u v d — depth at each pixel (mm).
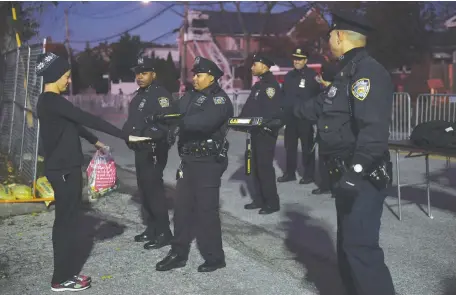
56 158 3891
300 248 5094
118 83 59688
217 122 4297
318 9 29641
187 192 4484
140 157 4902
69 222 4020
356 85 2949
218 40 42656
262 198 6535
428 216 6223
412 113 11672
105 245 5191
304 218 6234
